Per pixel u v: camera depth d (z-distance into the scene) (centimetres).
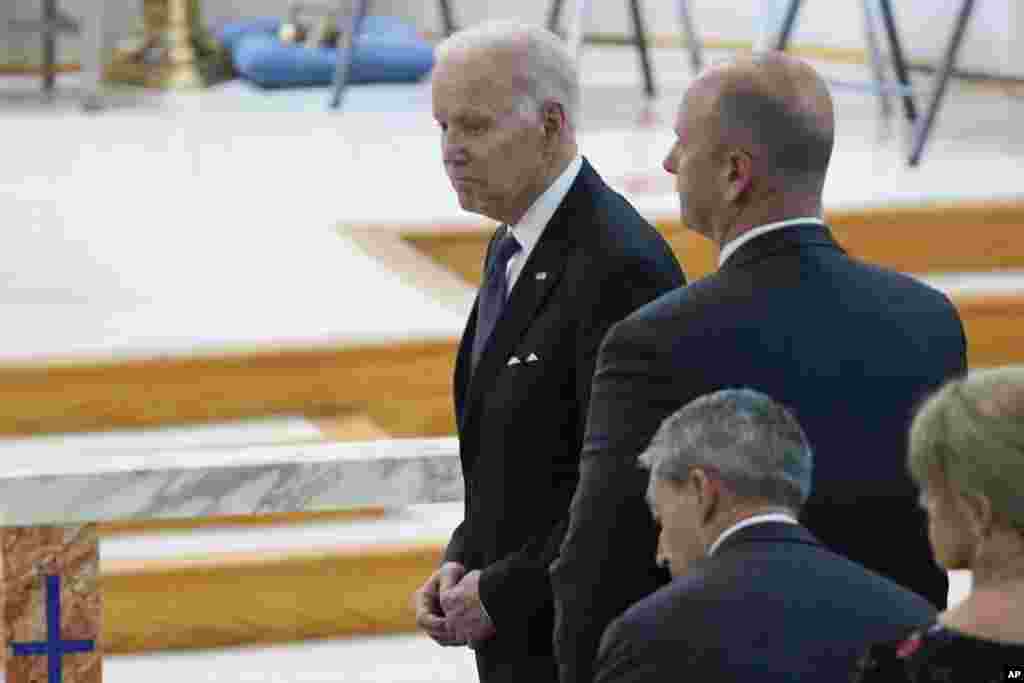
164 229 2319
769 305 891
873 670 716
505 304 1048
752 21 3631
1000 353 2158
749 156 896
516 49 1022
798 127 892
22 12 3622
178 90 3388
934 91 2555
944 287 2222
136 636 1675
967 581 1673
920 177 2458
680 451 797
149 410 1862
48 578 1105
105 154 2788
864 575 779
